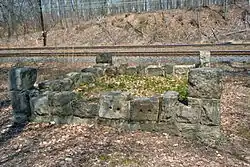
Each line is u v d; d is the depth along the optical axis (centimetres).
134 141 531
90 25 3297
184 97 614
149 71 1093
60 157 482
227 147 528
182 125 545
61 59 1759
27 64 1770
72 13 4044
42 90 696
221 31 2738
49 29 3638
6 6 2595
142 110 568
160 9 3584
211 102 521
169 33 2856
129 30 3016
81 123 618
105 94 595
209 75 514
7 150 530
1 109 815
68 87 802
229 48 1797
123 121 584
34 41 3253
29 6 3678
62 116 629
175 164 449
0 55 2005
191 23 2895
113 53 1673
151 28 2950
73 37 3166
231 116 698
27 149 527
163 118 559
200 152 497
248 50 1605
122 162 456
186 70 1077
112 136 554
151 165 446
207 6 3169
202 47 1894
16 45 3142
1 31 3653
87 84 923
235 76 1186
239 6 3089
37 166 461
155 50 1848
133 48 1995
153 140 534
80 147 514
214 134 527
